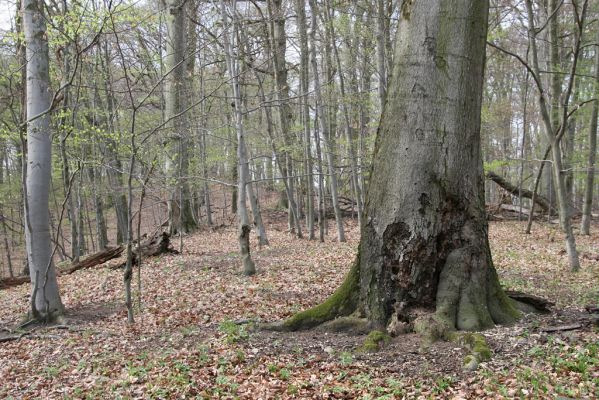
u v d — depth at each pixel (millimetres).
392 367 4855
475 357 4656
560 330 5223
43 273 8289
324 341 5711
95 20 7508
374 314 5852
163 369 5418
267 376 4953
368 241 5984
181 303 8602
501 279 8961
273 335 6062
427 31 5684
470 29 5660
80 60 9578
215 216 28328
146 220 26281
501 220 19484
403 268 5762
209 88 18781
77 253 14023
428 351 5070
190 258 13219
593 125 13914
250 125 17594
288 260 12438
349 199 24281
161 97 14406
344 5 16875
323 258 12469
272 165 25344
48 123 8344
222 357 5496
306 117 16266
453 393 4152
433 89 5676
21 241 25344
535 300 6246
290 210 19516
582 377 4102
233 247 16000
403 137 5781
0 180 21953
